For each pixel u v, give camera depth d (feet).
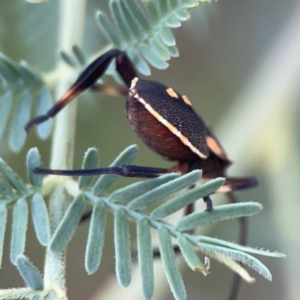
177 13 1.18
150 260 1.15
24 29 1.27
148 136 1.17
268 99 1.39
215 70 1.44
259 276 1.40
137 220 1.16
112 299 1.28
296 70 1.37
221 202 1.28
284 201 1.37
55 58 1.27
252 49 1.44
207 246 1.15
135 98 1.17
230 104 1.42
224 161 1.22
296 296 1.35
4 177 1.16
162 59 1.19
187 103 1.18
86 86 1.19
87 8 1.28
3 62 1.20
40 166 1.16
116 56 1.19
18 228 1.16
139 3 1.20
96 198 1.16
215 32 1.41
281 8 1.41
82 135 1.29
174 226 1.15
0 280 1.28
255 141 1.39
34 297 1.14
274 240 1.36
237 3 1.41
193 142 1.18
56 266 1.16
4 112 1.21
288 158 1.37
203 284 1.40
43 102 1.22
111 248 1.35
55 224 1.18
